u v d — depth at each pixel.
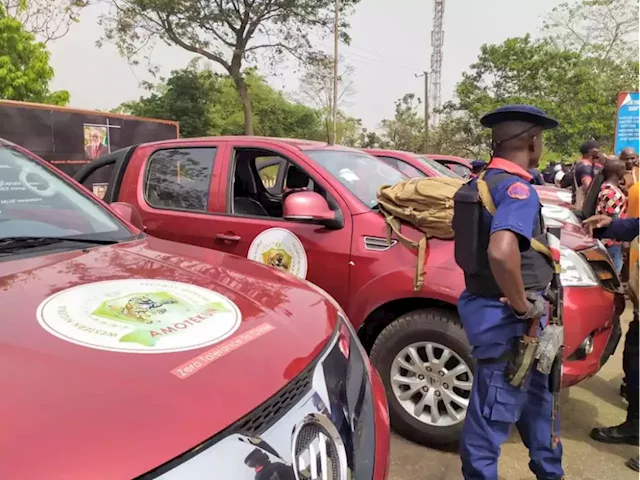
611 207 5.28
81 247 2.25
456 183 3.15
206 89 32.44
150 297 1.72
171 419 1.16
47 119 10.75
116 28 25.41
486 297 2.06
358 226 3.12
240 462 1.19
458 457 2.90
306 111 40.72
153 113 31.81
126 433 1.10
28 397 1.14
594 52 27.98
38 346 1.34
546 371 2.02
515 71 26.34
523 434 2.34
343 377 1.71
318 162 3.52
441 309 2.89
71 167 11.34
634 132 9.61
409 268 2.89
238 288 1.93
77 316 1.53
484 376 2.10
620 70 27.12
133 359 1.34
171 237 3.89
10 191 2.46
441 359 2.85
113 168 4.41
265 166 4.68
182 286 1.86
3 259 2.00
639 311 3.04
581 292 2.84
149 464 1.06
